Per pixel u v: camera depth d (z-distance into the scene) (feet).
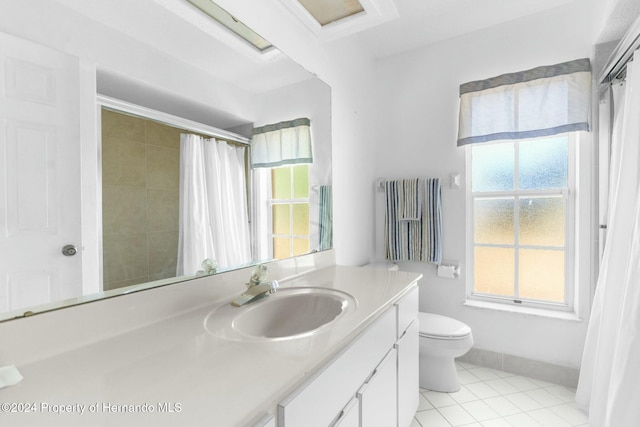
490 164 7.28
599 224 5.81
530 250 6.91
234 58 4.08
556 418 5.22
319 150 5.80
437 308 7.57
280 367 2.15
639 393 3.51
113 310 2.72
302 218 5.34
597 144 5.87
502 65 6.77
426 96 7.65
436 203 7.32
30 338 2.23
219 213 3.85
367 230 7.84
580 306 6.16
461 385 6.26
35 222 2.30
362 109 7.59
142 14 3.06
